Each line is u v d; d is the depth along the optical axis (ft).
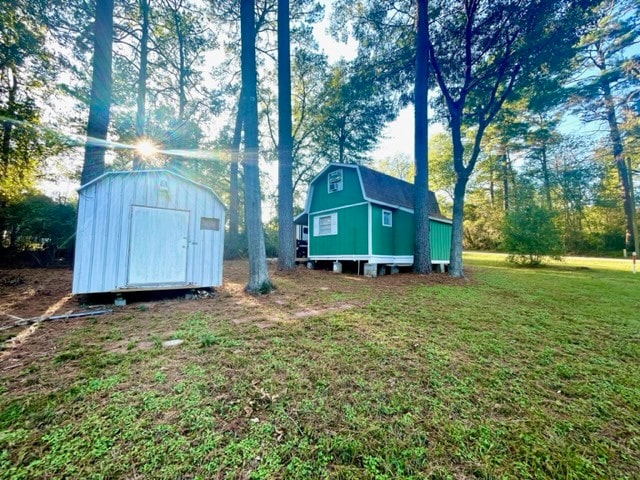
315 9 46.19
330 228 39.19
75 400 6.84
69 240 36.81
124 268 17.46
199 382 7.79
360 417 6.46
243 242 60.49
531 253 46.24
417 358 9.72
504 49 29.45
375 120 55.42
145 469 4.90
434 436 5.92
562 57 26.14
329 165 38.60
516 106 45.19
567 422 6.50
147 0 41.34
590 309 17.25
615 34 49.80
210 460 5.15
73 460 5.05
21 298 18.08
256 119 22.06
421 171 32.07
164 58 47.75
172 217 19.38
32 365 8.65
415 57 33.30
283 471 4.98
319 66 55.16
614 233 72.18
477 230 88.07
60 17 32.01
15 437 5.55
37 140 37.06
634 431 6.26
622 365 9.57
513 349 10.78
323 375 8.38
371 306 16.85
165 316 14.52
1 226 34.50
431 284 25.90
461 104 31.73
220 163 58.44
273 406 6.80
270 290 21.40
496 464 5.23
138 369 8.51
